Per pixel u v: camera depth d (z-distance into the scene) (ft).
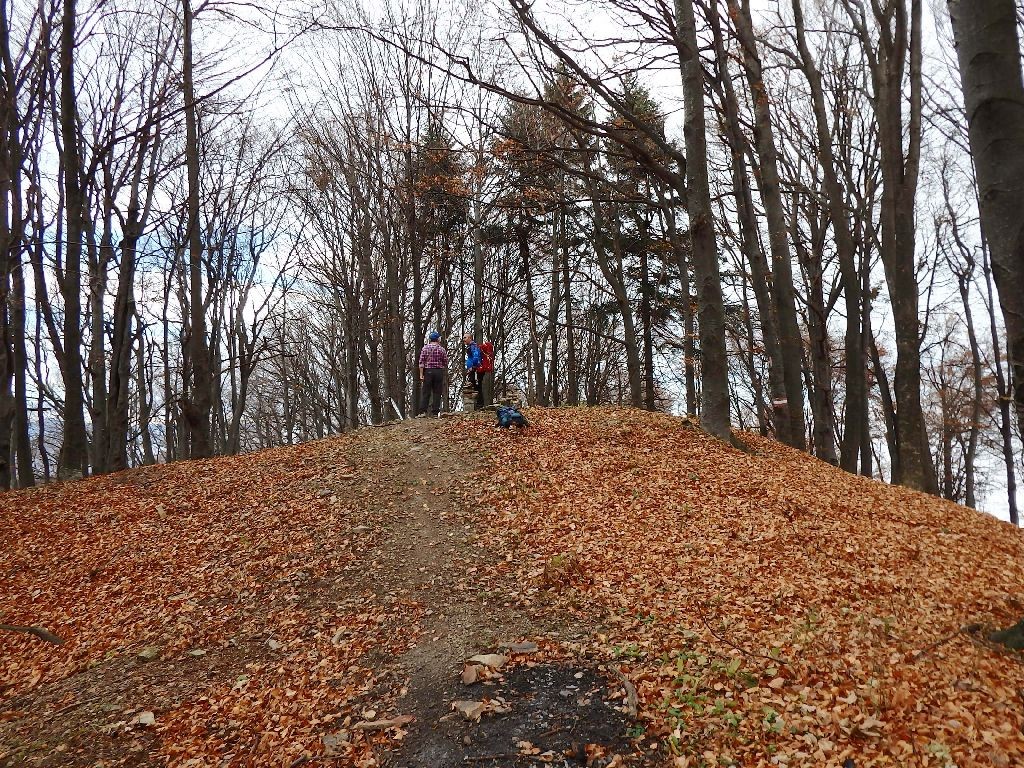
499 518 28.19
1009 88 11.26
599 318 96.32
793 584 19.99
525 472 33.27
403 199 75.56
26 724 16.88
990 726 11.88
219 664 19.19
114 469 53.36
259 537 28.55
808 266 62.90
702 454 34.63
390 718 15.03
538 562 23.54
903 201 39.52
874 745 11.87
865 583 19.92
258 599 23.35
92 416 53.57
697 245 38.37
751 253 45.91
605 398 128.57
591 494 29.50
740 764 11.97
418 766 13.21
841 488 30.68
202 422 46.42
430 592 22.41
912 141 39.96
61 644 21.56
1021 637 15.14
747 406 110.11
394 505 31.19
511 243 92.32
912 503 29.22
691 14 36.88
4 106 38.19
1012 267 11.30
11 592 25.49
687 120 37.65
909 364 39.06
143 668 19.44
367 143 74.08
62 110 44.70
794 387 44.57
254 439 162.61
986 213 11.69
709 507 27.25
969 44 11.62
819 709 13.17
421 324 88.89
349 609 21.84
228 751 14.71
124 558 27.58
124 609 23.49
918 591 19.24
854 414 49.73
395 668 17.54
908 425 38.93
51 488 37.63
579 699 14.71
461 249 88.17
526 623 19.26
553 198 50.52
